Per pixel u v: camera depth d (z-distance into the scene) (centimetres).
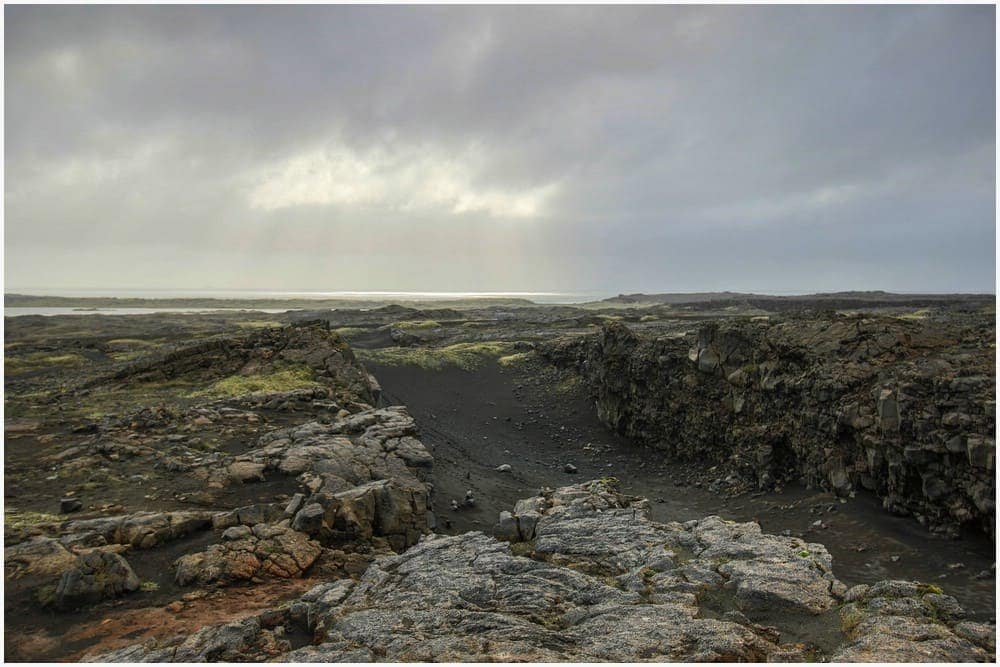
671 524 1554
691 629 961
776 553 1304
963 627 934
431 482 2297
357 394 3394
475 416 4347
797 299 13825
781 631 998
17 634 1048
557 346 5534
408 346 6906
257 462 1919
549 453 3681
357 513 1605
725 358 3083
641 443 3672
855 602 1053
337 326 8656
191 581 1255
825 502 2238
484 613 1039
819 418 2388
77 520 1498
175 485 1781
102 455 2034
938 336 2386
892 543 1781
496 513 2148
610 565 1307
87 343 7088
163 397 3141
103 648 1004
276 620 1073
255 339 4091
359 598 1139
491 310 13950
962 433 1781
